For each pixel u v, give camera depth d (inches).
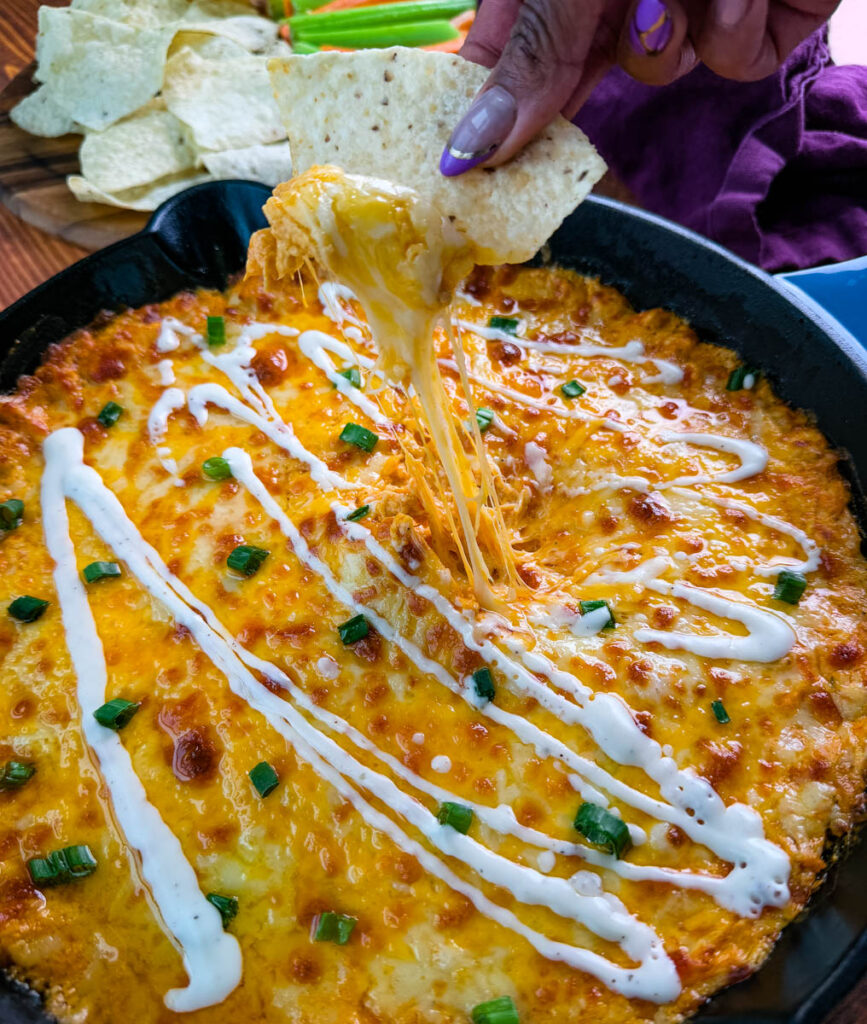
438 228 8.4
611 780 9.2
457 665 9.8
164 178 15.6
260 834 9.0
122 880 8.8
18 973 8.4
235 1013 8.3
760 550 10.7
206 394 12.2
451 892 8.7
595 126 15.3
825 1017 7.6
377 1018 8.2
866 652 10.0
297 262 9.1
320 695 9.7
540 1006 8.2
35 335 12.2
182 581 10.5
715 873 8.8
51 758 9.4
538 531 11.5
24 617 10.3
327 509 10.9
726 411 11.9
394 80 8.8
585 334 12.9
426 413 9.5
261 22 18.2
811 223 15.0
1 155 16.1
